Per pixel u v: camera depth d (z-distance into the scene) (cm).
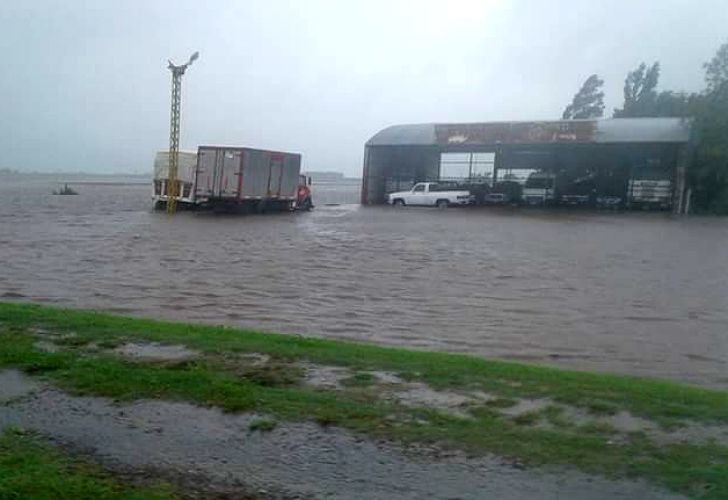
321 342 871
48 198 6719
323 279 1725
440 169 6275
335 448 516
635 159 5700
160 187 4625
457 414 586
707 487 446
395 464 490
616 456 497
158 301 1388
